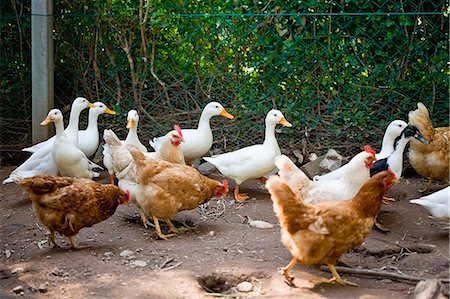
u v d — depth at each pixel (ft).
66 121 16.63
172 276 10.88
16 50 16.47
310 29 15.72
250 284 10.82
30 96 16.58
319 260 10.61
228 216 13.43
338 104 15.81
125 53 16.17
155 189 12.18
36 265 11.21
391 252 11.87
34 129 15.89
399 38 15.58
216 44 15.89
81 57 16.31
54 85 16.55
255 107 15.99
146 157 12.46
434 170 14.05
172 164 12.51
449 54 15.46
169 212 12.29
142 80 16.17
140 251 11.77
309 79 15.84
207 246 12.01
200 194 12.50
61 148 13.61
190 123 16.22
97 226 12.85
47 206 11.51
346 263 11.39
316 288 10.62
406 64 15.66
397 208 13.71
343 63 15.72
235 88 16.01
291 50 15.75
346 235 10.44
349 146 15.78
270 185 10.59
